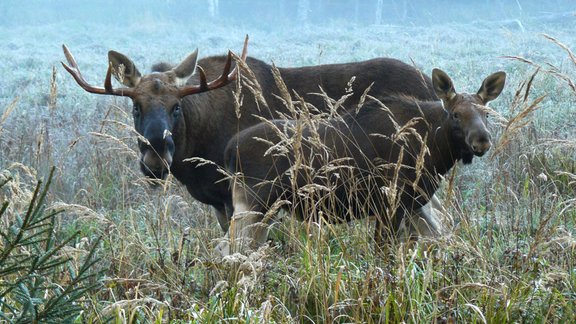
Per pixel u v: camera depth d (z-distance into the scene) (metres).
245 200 10.76
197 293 8.42
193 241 9.90
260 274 8.05
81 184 13.54
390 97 10.81
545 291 7.86
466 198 12.06
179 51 36.84
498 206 10.70
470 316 7.68
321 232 8.62
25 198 8.59
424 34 41.28
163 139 11.23
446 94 10.23
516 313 7.64
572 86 9.02
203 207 12.55
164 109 11.52
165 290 8.27
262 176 10.68
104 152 14.38
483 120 9.95
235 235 9.30
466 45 34.03
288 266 8.48
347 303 7.73
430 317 7.50
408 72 12.94
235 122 12.52
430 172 10.45
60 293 6.73
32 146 14.97
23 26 51.22
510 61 25.41
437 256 8.42
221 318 7.39
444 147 10.34
